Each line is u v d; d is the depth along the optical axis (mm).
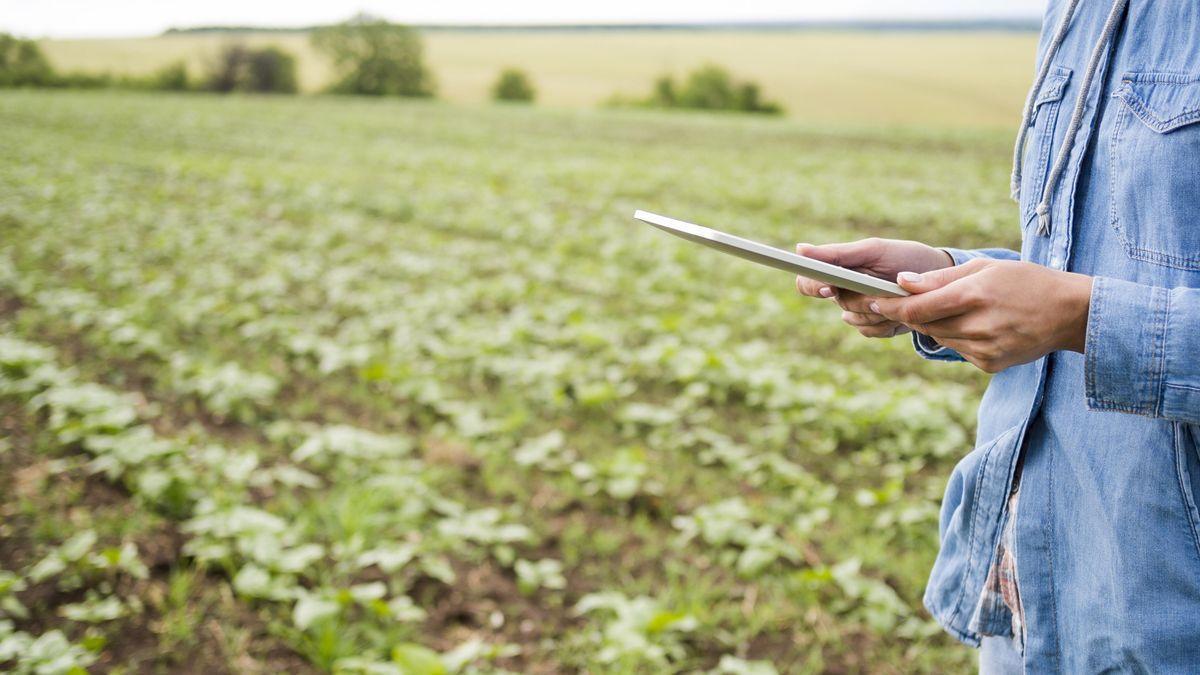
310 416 5629
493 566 4012
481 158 20312
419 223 12609
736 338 7621
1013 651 1417
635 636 3301
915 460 5121
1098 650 1213
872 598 3619
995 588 1393
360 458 4828
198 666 3182
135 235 10562
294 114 32656
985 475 1371
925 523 4398
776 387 6051
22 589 3436
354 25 55500
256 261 9648
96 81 49750
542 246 11180
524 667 3354
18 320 7023
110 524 3904
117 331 6438
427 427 5574
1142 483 1134
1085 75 1215
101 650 3180
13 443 4641
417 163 19094
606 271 9406
